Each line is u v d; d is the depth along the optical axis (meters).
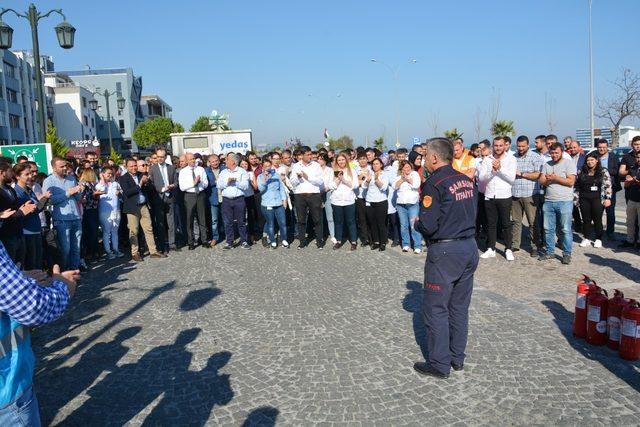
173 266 8.70
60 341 5.30
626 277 7.12
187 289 7.16
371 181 9.45
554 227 8.13
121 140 76.75
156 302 6.58
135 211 9.13
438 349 4.12
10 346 2.04
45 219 8.38
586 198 9.05
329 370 4.37
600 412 3.55
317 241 10.03
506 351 4.64
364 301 6.31
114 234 9.61
